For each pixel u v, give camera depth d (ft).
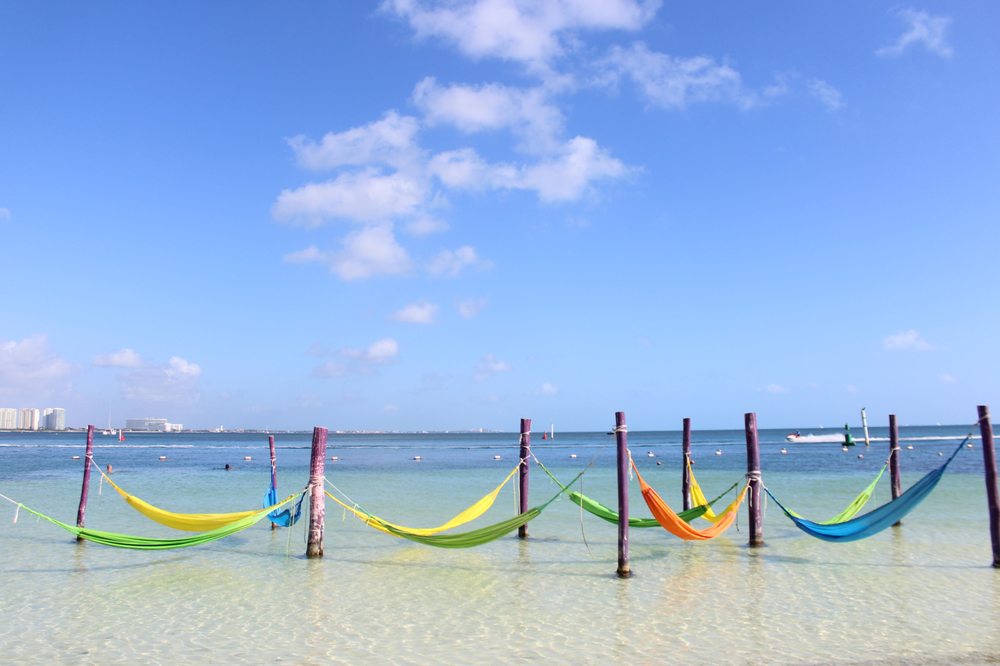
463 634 37.29
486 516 82.84
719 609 41.81
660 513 51.11
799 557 56.54
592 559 56.44
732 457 217.36
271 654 34.27
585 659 33.50
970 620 39.34
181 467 183.73
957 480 118.62
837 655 33.99
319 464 57.62
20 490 113.29
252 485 124.26
